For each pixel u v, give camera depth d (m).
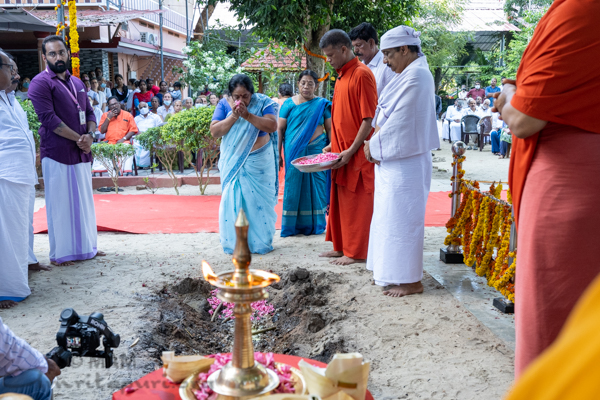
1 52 4.07
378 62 5.37
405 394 2.90
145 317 3.93
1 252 4.09
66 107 5.07
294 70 11.72
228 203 5.59
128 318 3.89
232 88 5.32
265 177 5.65
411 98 4.11
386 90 4.27
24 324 3.78
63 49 5.03
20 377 2.06
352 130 5.00
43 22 11.93
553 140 2.14
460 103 18.98
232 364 1.70
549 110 2.06
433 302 4.25
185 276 4.95
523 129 2.13
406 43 4.16
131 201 8.51
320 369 1.84
